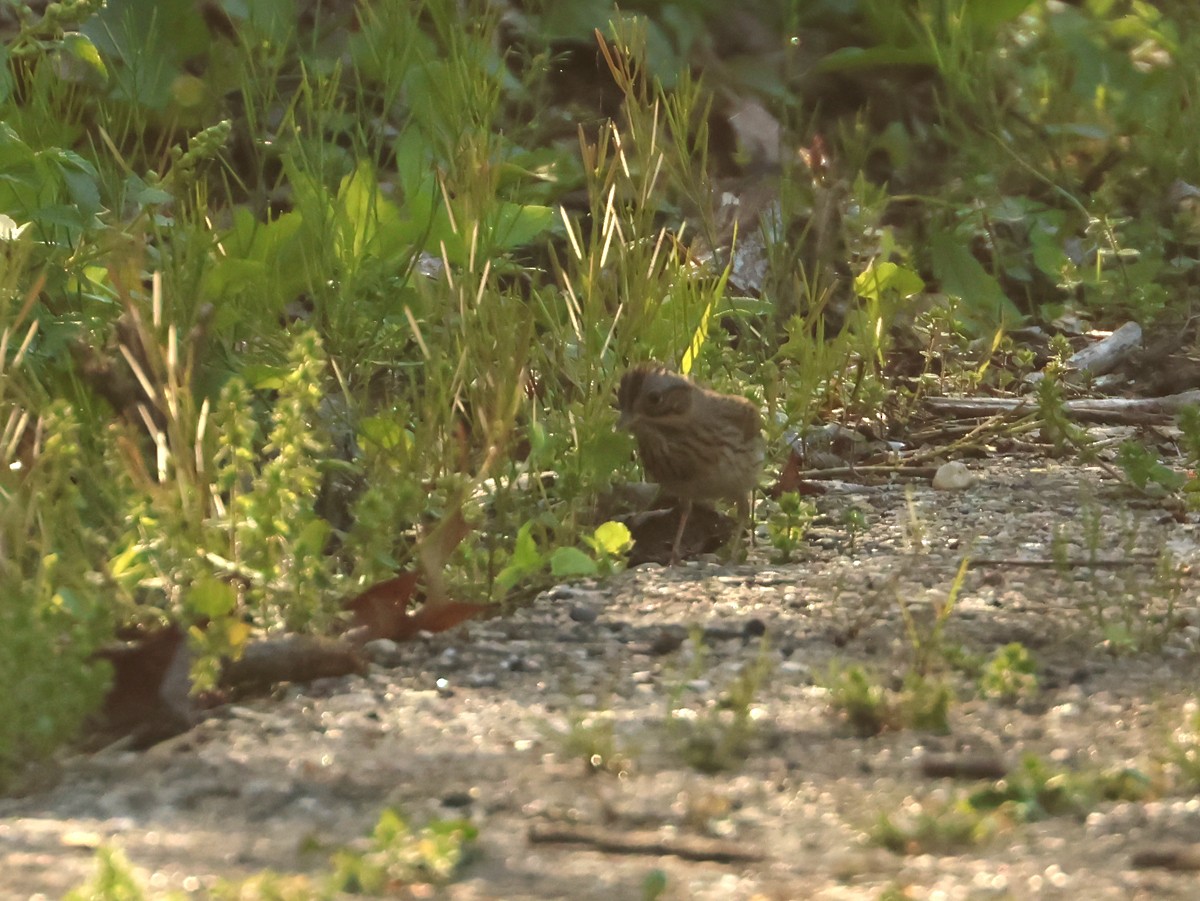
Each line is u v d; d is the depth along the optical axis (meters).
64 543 8.45
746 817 6.05
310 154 13.87
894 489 11.99
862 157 16.59
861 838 5.83
